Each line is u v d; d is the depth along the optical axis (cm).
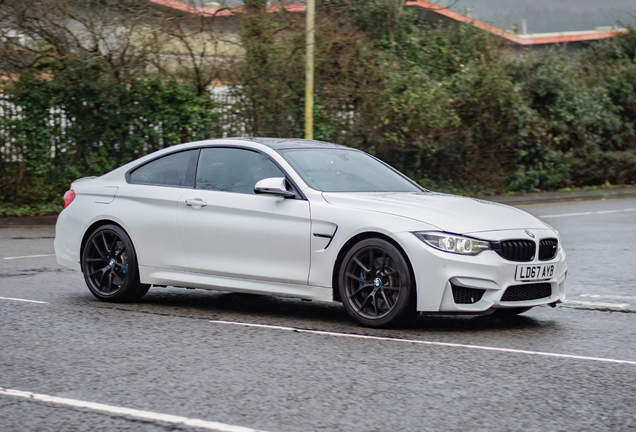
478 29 2395
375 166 716
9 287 796
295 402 398
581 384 434
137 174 725
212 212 657
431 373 457
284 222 620
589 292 780
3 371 461
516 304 570
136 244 696
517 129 2300
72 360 487
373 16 2255
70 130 1744
